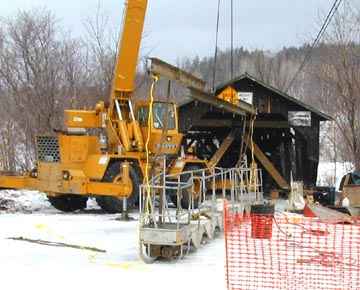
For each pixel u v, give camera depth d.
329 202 20.48
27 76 29.78
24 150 28.20
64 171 15.93
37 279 8.44
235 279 8.23
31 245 10.97
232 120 22.94
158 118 17.19
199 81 13.22
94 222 14.27
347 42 24.83
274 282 8.06
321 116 21.69
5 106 28.58
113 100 17.05
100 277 8.62
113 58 30.31
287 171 23.75
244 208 15.38
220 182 18.77
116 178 16.27
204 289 7.98
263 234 10.37
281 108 21.72
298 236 11.29
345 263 8.74
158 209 11.84
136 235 12.37
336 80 25.12
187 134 25.12
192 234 10.73
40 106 28.67
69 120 16.84
